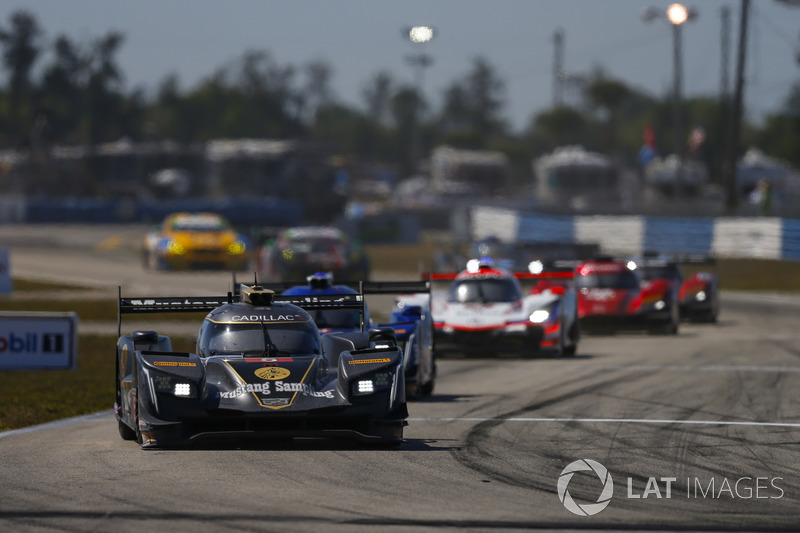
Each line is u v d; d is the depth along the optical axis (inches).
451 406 1844.2
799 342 3189.0
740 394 2007.9
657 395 1993.1
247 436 1318.9
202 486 1143.0
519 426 1608.0
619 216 7760.8
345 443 1432.1
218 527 959.0
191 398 1327.5
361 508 1043.3
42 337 2618.1
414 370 1904.5
